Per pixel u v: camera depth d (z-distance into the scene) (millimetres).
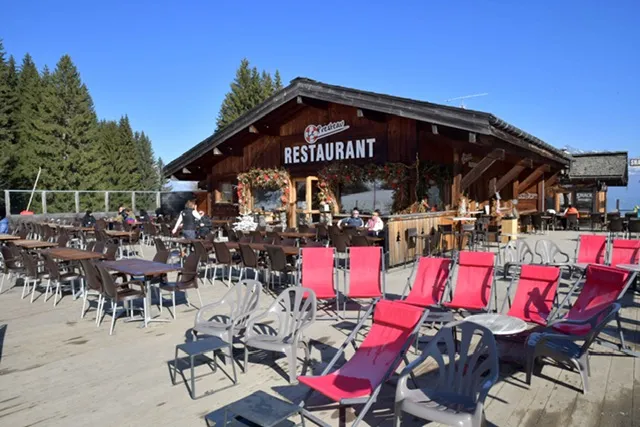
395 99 10586
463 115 9617
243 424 2814
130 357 4555
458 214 12016
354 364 3361
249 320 4098
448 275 5121
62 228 12367
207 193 17438
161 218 16047
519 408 3338
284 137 14305
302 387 3771
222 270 8844
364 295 5453
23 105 37250
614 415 3221
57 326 5664
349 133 12719
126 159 47500
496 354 2652
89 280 5742
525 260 8031
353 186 12797
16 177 33781
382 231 10297
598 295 4418
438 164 12312
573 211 18312
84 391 3785
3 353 4715
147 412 3406
